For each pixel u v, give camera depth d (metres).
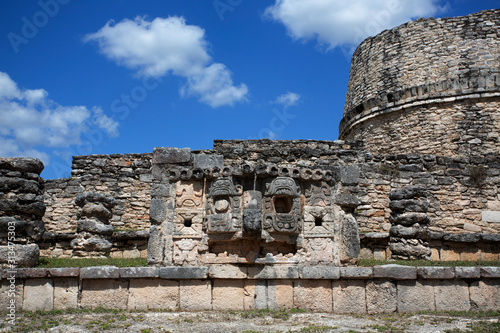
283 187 10.25
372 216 15.35
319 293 10.11
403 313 9.87
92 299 9.85
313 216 10.59
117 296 9.90
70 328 8.38
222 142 18.78
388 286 10.05
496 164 16.00
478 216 15.49
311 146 18.92
